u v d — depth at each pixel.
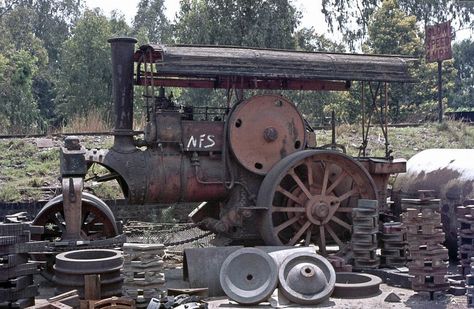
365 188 9.55
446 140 17.42
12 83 27.92
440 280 7.37
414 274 7.41
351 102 25.88
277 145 9.51
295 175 9.21
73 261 7.09
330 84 10.99
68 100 30.81
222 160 9.30
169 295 7.12
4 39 35.12
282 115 9.56
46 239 8.77
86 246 7.82
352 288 7.44
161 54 8.86
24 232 6.67
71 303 6.71
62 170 8.44
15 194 12.34
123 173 8.92
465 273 8.07
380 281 7.75
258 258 7.45
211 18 23.59
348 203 9.71
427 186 10.19
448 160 10.20
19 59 28.73
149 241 10.62
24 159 14.20
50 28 47.84
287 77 9.27
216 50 9.16
